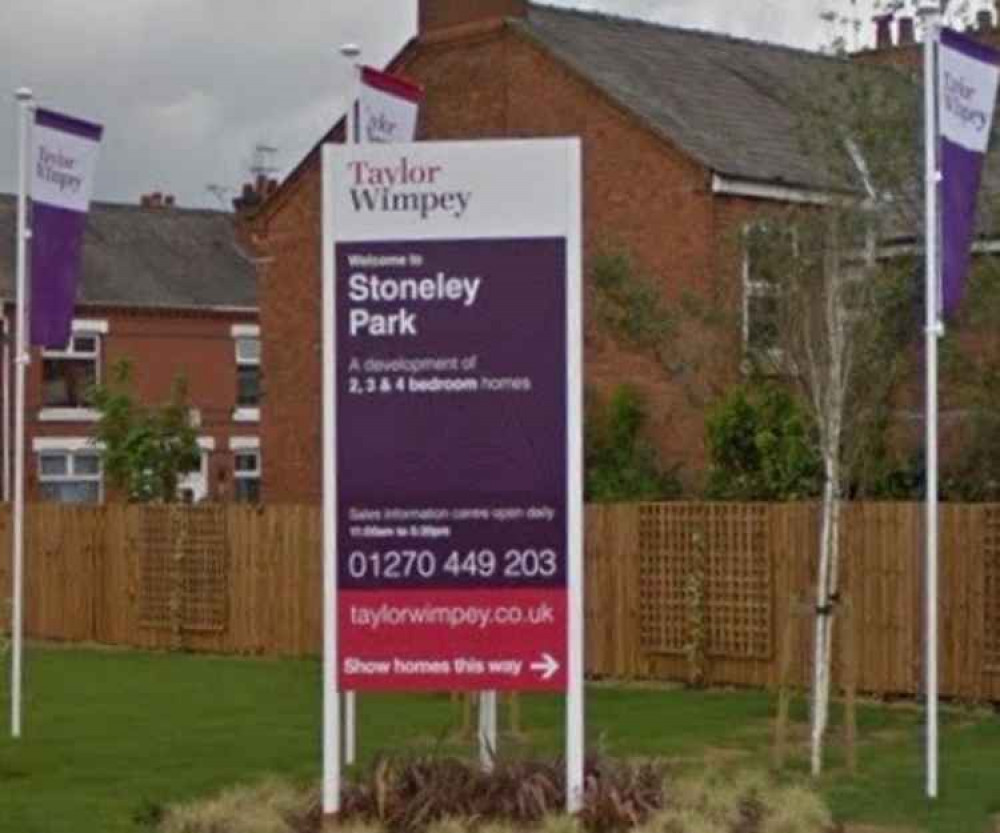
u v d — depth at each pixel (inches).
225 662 1337.4
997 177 1159.6
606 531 1199.6
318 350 1699.1
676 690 1138.7
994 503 1077.1
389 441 630.5
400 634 630.5
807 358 874.8
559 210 625.3
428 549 630.5
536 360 627.2
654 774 663.1
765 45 1707.7
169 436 1849.2
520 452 627.2
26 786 763.4
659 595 1173.7
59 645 1494.8
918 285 923.4
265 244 1753.2
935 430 749.9
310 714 1015.6
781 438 1182.3
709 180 1413.6
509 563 628.7
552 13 1600.6
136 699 1093.8
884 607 1066.1
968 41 730.8
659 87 1534.2
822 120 1152.8
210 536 1419.8
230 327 2378.2
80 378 2256.4
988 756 850.8
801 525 1105.4
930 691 728.3
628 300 1231.5
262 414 1776.6
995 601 1022.4
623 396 1409.9
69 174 867.4
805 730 947.3
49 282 866.8
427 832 616.7
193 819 660.1
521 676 628.7
